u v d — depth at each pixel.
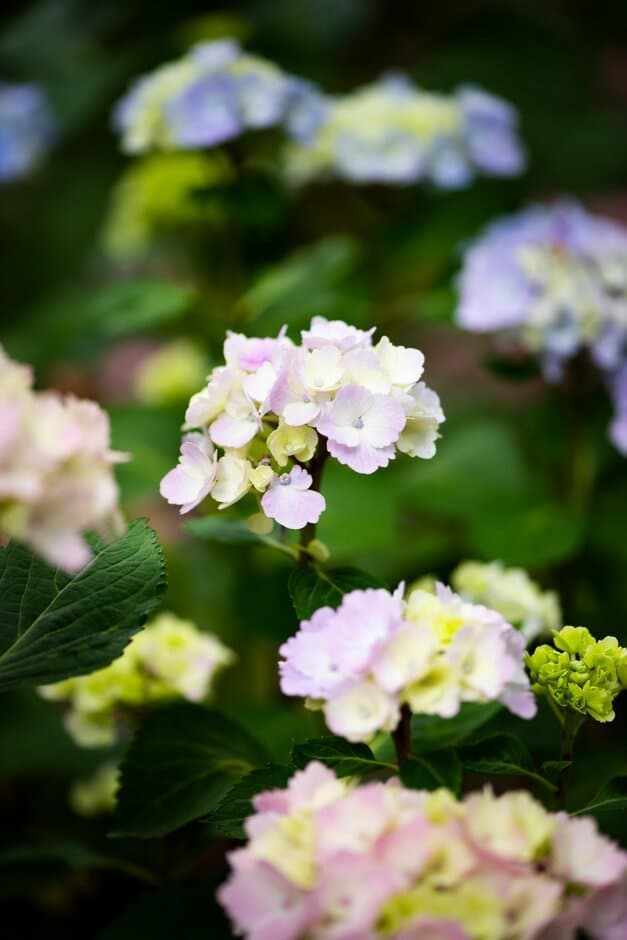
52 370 2.11
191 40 2.36
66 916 1.44
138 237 2.05
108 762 1.56
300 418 1.00
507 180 2.49
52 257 2.81
